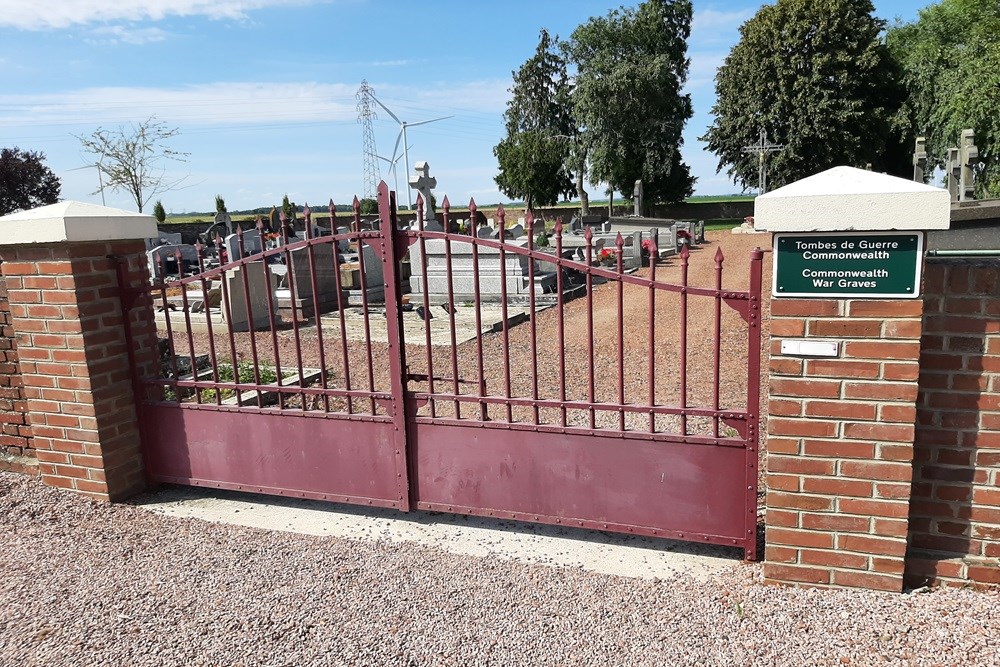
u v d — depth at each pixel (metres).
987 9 36.88
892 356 2.91
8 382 4.87
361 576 3.57
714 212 50.25
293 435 4.37
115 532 4.21
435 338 10.16
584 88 45.38
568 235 26.64
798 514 3.20
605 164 46.53
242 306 11.43
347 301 13.51
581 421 5.96
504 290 3.74
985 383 2.97
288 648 2.98
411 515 4.39
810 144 39.75
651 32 46.53
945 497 3.14
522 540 4.00
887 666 2.68
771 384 3.11
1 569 3.77
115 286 4.59
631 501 3.72
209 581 3.57
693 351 8.73
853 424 3.03
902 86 39.03
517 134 54.50
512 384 7.48
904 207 2.73
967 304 2.93
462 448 4.01
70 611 3.33
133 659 2.96
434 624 3.12
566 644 2.93
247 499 4.72
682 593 3.29
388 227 3.84
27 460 4.97
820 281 2.94
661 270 18.28
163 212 40.41
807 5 37.88
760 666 2.73
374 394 4.11
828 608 3.07
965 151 15.13
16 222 4.23
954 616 2.95
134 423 4.77
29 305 4.49
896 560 3.10
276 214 24.81
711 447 3.52
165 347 9.72
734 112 42.09
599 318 11.45
